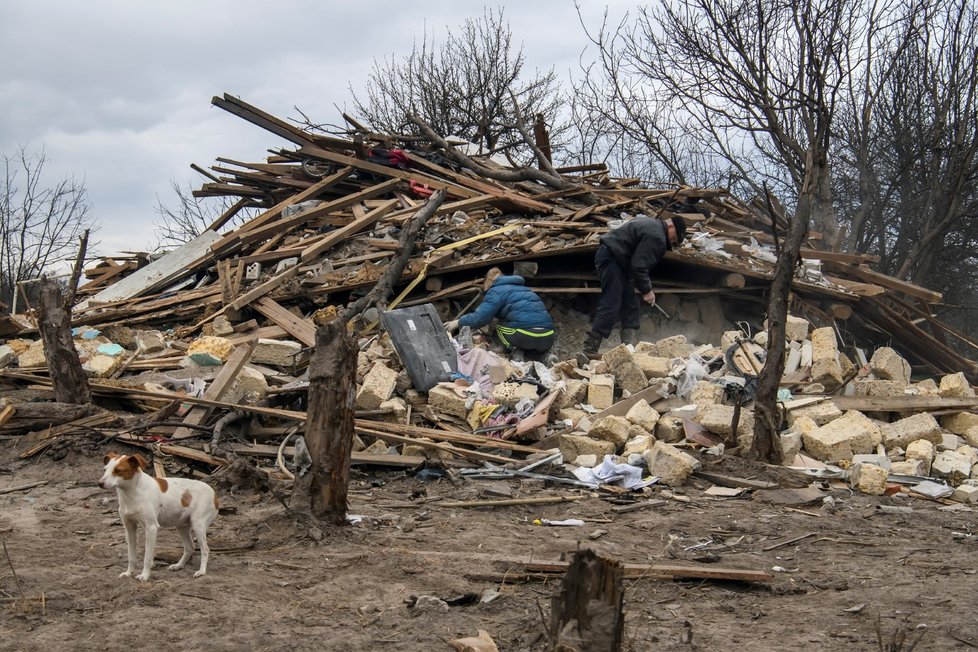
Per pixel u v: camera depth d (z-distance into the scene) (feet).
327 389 21.25
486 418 31.71
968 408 36.35
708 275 46.21
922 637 15.93
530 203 50.49
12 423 28.78
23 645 13.85
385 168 55.77
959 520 26.86
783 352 30.73
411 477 28.53
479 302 43.55
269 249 49.70
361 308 39.96
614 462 30.04
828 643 15.64
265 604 16.49
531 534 23.27
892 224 75.00
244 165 60.85
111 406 32.65
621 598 12.67
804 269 46.65
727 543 23.30
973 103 64.69
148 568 17.03
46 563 18.04
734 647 15.38
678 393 35.55
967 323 78.74
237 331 41.14
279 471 27.14
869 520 26.37
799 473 29.94
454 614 16.51
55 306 30.07
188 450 27.81
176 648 14.15
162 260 51.21
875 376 40.42
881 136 69.41
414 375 33.35
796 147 34.04
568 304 46.06
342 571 18.83
